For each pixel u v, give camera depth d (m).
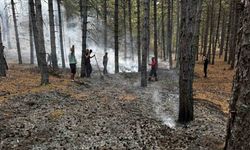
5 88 15.58
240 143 3.28
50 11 24.33
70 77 21.94
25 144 8.24
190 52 11.09
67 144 8.40
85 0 21.95
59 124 10.01
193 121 11.46
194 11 10.92
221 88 22.22
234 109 3.39
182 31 11.23
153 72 23.36
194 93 18.83
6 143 8.21
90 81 20.39
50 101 13.09
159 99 15.84
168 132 10.00
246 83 3.22
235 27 32.03
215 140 9.27
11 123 9.84
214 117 12.52
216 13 49.97
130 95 16.28
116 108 12.82
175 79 24.50
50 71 21.86
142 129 10.05
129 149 8.23
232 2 37.03
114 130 9.76
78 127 9.82
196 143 8.93
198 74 28.98
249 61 3.19
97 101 13.86
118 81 21.92
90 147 8.23
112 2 42.00
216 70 33.22
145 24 19.28
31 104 12.45
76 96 14.48
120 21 45.47
